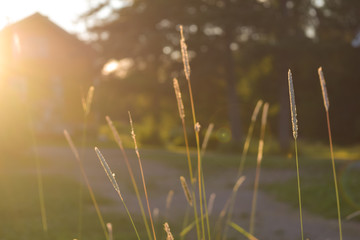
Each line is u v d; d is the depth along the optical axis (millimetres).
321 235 8414
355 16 26156
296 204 11336
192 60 27750
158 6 27500
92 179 15828
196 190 14484
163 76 31516
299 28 25500
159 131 34000
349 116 36625
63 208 10500
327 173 14781
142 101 38062
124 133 35562
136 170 18031
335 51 25672
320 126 37969
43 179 14289
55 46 34500
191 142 35094
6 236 7875
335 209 10234
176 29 27406
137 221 9469
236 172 17281
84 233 8312
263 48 24781
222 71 29484
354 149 31234
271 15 24969
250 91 39438
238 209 11125
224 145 26625
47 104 31812
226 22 24688
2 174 15250
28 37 33938
